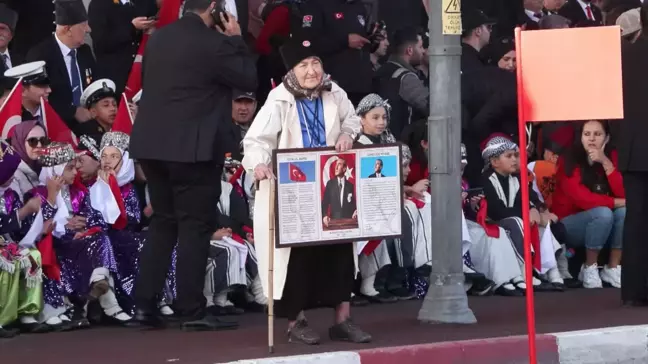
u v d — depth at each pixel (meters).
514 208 13.85
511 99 14.21
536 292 13.95
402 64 14.90
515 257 13.67
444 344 9.95
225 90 10.84
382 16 17.41
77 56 12.96
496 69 14.57
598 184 14.26
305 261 9.95
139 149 10.61
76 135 12.41
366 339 10.16
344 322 10.28
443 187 11.45
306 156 9.69
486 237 13.63
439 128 11.45
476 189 13.92
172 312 11.48
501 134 14.09
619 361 10.74
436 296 11.44
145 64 10.84
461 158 12.73
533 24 17.11
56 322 10.87
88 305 11.32
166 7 12.83
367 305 12.73
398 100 14.60
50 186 10.89
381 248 12.70
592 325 11.30
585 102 8.48
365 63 14.29
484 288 13.59
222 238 11.83
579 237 14.30
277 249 9.89
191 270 10.77
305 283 10.00
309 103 9.99
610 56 8.45
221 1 10.85
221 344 10.13
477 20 15.02
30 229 10.70
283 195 9.62
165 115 10.59
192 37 10.63
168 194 10.85
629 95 12.41
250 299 12.23
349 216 9.84
